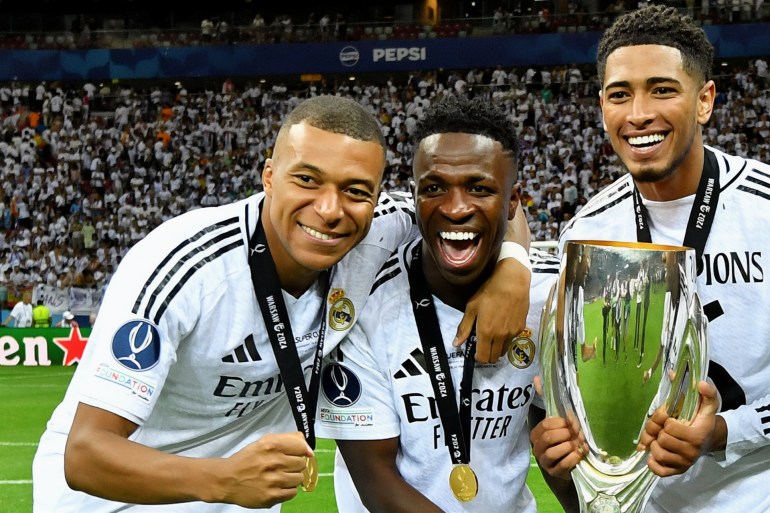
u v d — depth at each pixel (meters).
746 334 2.33
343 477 2.67
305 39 24.61
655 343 1.90
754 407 2.28
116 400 2.00
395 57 24.27
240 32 24.72
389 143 23.11
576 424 1.98
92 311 17.52
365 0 26.44
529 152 21.73
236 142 23.39
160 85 25.58
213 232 2.19
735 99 21.83
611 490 1.99
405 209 2.51
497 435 2.37
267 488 1.85
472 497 2.27
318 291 2.33
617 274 1.90
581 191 20.59
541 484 6.41
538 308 2.35
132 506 2.50
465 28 24.11
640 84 2.13
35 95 24.78
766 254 2.30
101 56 24.77
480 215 2.07
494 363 2.30
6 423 9.24
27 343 14.61
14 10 26.98
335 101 1.98
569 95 23.09
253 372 2.29
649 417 1.94
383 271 2.38
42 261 19.39
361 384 2.34
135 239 21.12
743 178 2.38
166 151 23.34
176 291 2.09
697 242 2.32
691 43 2.13
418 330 2.31
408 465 2.39
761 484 2.43
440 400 2.29
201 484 1.87
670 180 2.33
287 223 1.98
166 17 27.27
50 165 22.98
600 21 23.28
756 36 22.20
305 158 1.92
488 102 2.12
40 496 2.44
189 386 2.31
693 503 2.49
